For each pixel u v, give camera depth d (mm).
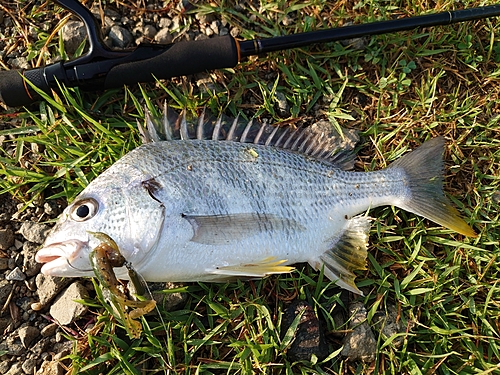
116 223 251
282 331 290
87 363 281
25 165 320
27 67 332
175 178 263
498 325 310
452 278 314
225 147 280
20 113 321
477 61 351
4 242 302
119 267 248
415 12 357
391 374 293
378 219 319
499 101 349
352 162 323
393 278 315
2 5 333
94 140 321
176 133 304
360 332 291
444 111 344
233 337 297
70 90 319
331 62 350
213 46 309
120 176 260
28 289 298
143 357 287
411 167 312
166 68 311
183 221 257
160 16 347
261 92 344
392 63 354
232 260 268
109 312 281
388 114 347
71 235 249
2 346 285
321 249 297
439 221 303
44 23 337
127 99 332
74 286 290
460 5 356
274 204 279
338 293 301
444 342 300
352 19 357
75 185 315
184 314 296
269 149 289
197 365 289
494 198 334
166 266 261
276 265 272
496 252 320
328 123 337
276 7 349
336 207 298
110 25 340
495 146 342
